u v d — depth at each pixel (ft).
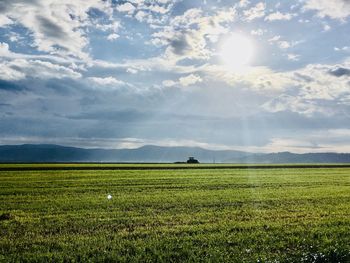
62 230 60.08
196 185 143.23
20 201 96.02
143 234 56.29
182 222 66.33
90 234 56.70
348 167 348.18
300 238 53.57
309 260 44.16
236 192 117.08
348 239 52.90
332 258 45.06
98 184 148.25
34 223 65.72
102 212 77.30
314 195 109.50
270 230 59.62
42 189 127.65
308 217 71.72
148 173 233.14
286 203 92.22
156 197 102.89
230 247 48.75
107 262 42.68
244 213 76.23
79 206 86.17
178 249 47.62
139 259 43.86
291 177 196.03
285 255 45.47
